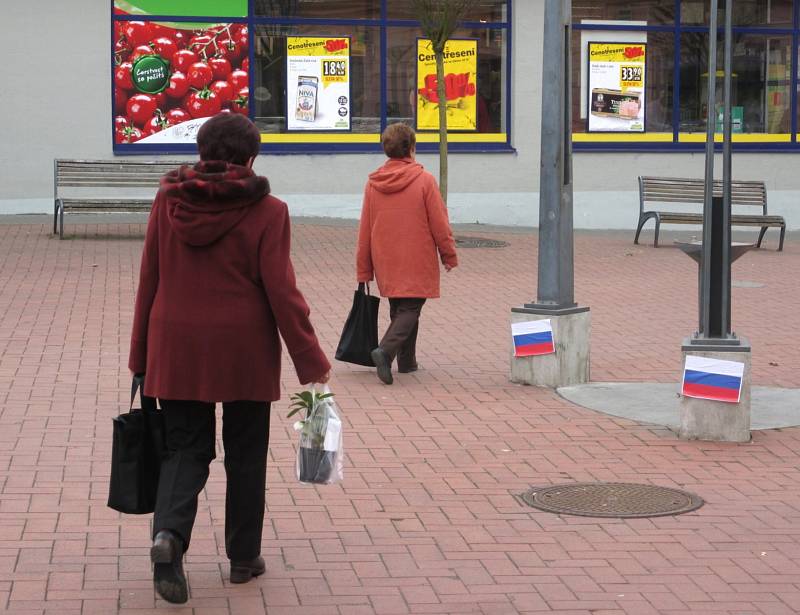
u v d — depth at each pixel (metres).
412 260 9.31
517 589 5.27
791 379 9.97
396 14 20.02
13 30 18.39
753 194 19.28
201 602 5.03
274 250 4.87
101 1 18.67
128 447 4.97
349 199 20.00
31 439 7.50
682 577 5.45
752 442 7.94
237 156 4.95
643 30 21.25
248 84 19.48
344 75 19.89
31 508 6.19
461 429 8.10
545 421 8.38
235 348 4.86
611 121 21.23
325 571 5.44
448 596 5.17
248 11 19.38
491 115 20.62
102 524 5.98
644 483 6.99
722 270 8.01
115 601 5.00
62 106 18.70
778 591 5.29
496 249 17.42
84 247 15.80
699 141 21.66
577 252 17.67
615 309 13.14
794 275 15.94
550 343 9.38
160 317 4.89
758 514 6.42
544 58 9.35
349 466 7.17
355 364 10.21
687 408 7.96
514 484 6.91
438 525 6.14
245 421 5.09
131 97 18.97
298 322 4.92
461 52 20.34
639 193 19.47
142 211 16.62
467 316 12.42
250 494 5.17
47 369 9.48
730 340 8.00
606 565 5.60
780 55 22.05
